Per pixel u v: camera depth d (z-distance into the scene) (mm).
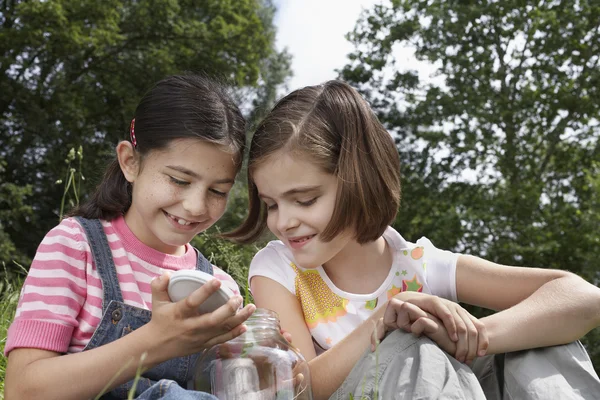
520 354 1660
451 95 16469
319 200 1782
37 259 1663
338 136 1825
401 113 16812
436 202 15773
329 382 1646
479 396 1430
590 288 1753
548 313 1679
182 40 17047
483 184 16094
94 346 1629
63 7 14906
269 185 1791
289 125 1764
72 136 15328
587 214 15000
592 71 15711
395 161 1975
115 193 1875
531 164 15898
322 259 1835
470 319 1604
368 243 1944
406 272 2043
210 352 1485
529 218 15031
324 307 2033
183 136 1683
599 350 12648
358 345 1656
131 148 1790
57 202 15422
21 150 15445
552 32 15953
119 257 1789
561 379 1572
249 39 17609
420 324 1505
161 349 1430
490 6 15906
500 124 16047
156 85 1805
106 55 16312
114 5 15367
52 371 1440
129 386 1623
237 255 2980
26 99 14797
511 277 1962
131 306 1688
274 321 1522
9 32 14305
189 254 1987
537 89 15828
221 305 1409
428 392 1348
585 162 16016
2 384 2107
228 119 1773
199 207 1691
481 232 15203
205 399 1242
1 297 3367
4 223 14438
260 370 1440
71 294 1646
